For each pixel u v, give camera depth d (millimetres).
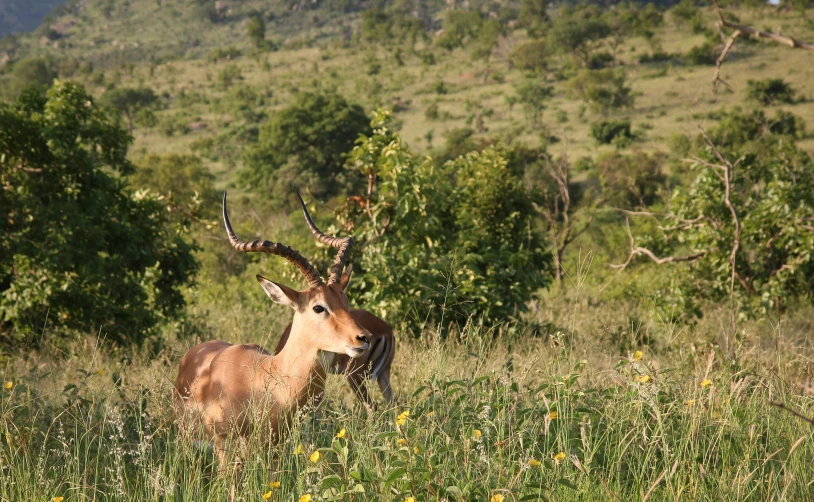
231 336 23047
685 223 28312
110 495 11086
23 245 21172
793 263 27234
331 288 11492
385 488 9227
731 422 12055
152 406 13750
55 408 13328
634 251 24062
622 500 10062
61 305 21719
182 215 30234
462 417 11516
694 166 29266
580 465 9617
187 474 11148
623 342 20719
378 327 16328
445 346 18469
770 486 10156
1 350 21547
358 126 122750
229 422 11633
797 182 28203
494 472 10453
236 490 10789
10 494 10492
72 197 22422
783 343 18547
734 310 25047
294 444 11008
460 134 141750
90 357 19297
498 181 26859
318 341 11242
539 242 27875
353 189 118062
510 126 163875
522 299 23375
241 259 51062
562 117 163500
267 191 115000
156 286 25922
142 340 22531
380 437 11469
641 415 11789
